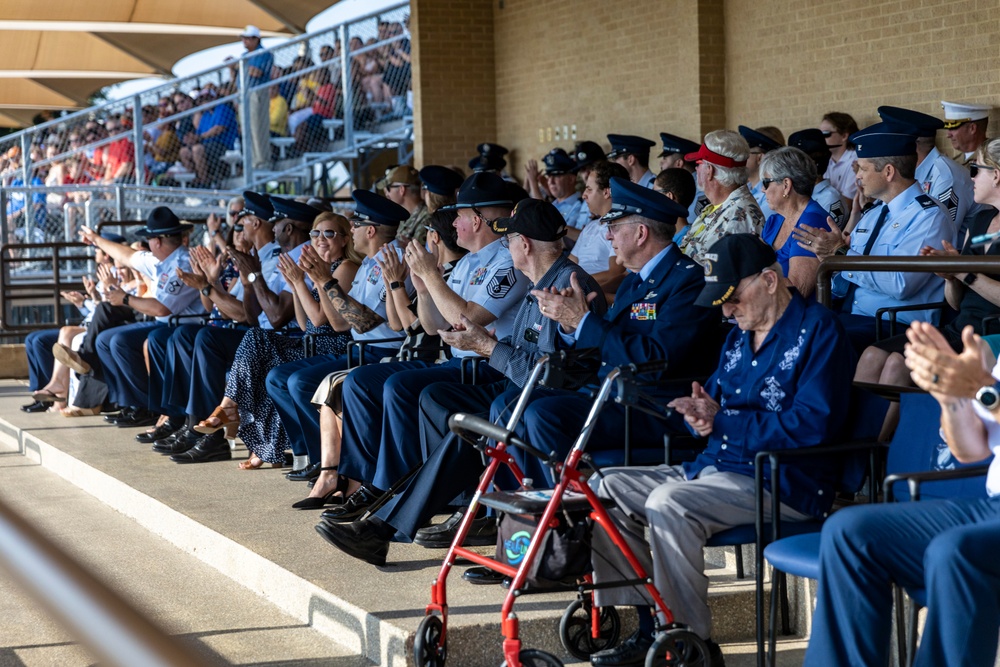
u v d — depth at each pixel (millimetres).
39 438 8258
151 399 8008
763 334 3910
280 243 7340
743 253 3834
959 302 4977
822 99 9297
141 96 13898
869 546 3062
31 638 4676
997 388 3150
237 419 7055
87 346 8820
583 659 3965
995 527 2936
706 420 3924
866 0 8828
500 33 12828
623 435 4535
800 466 3740
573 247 7637
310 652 4270
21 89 16188
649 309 4547
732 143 6051
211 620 4691
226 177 14195
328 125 14109
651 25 10719
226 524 5551
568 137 11977
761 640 3625
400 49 14062
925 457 3631
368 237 6625
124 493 6605
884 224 5473
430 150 12820
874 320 5348
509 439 3652
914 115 6742
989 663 2930
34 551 1091
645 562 3861
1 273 11664
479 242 5527
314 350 6738
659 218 4598
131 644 908
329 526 4699
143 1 12750
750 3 9867
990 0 7938
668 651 3625
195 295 8289
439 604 3883
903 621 3670
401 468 5262
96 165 14523
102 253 9430
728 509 3717
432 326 5789
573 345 4766
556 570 3568
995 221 5059
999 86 7941
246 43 14094
